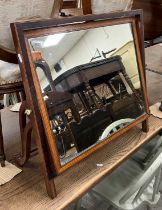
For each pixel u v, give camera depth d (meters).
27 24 0.75
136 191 1.16
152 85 2.00
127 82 1.16
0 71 1.04
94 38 0.98
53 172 0.85
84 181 1.00
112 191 1.23
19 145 1.25
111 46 1.06
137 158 1.46
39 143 0.81
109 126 1.07
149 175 1.05
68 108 0.91
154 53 2.71
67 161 0.88
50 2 0.99
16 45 0.75
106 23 1.00
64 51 0.88
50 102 0.84
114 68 1.09
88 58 0.97
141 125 1.38
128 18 1.10
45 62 0.82
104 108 1.06
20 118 0.96
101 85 1.05
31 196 0.93
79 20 0.89
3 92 1.06
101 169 1.07
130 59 1.15
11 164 1.09
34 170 1.07
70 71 0.91
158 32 2.35
